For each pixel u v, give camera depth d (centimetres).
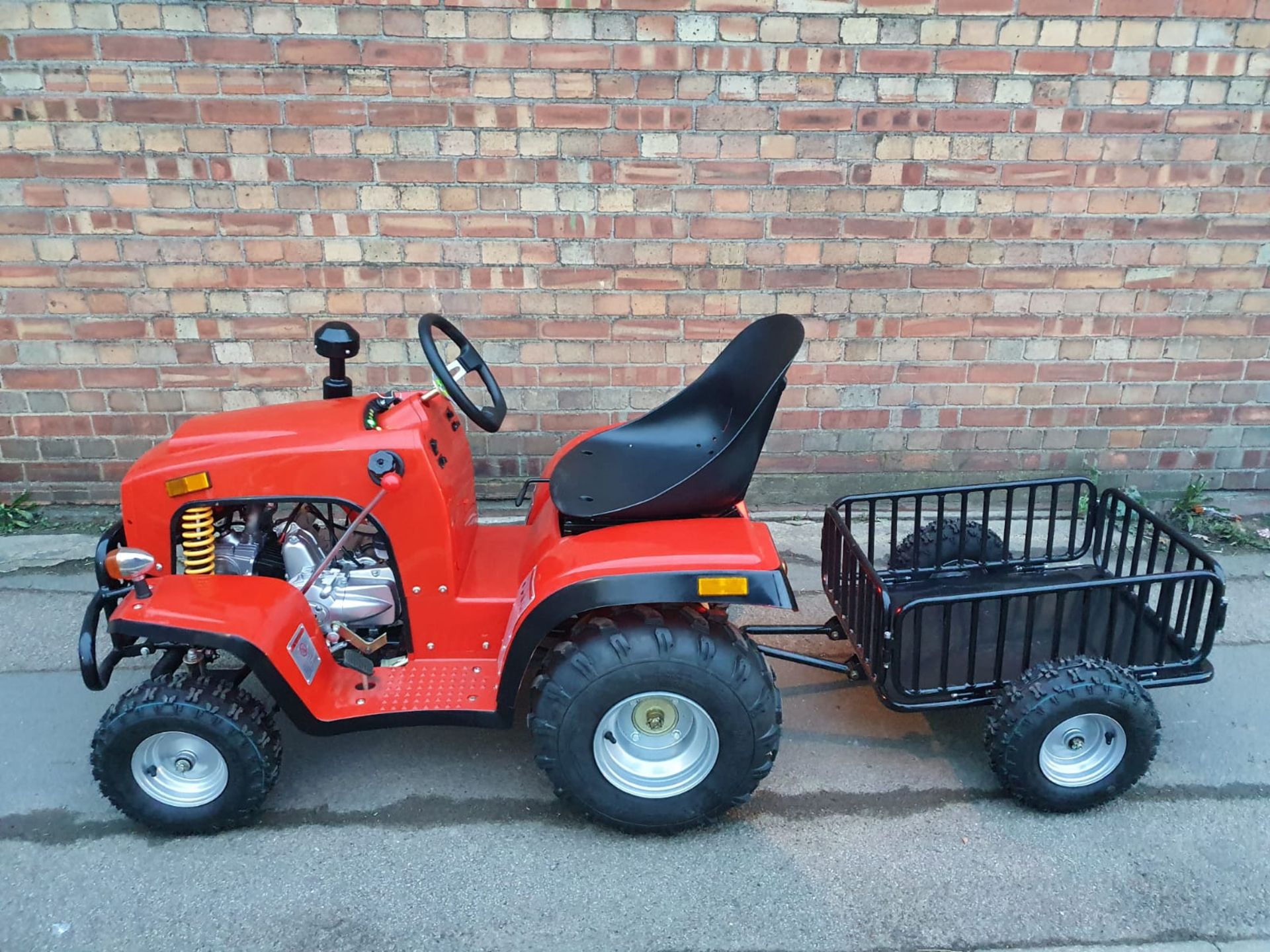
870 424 448
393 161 393
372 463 249
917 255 416
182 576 253
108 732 240
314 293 414
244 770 246
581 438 313
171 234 402
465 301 418
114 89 378
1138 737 252
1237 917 231
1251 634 354
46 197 394
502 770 284
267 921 230
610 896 237
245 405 433
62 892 238
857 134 396
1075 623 305
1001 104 393
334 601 271
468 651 276
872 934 226
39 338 417
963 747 295
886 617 251
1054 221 412
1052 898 237
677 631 239
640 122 390
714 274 417
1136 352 437
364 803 270
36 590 382
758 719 240
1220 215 413
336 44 375
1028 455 457
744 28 378
